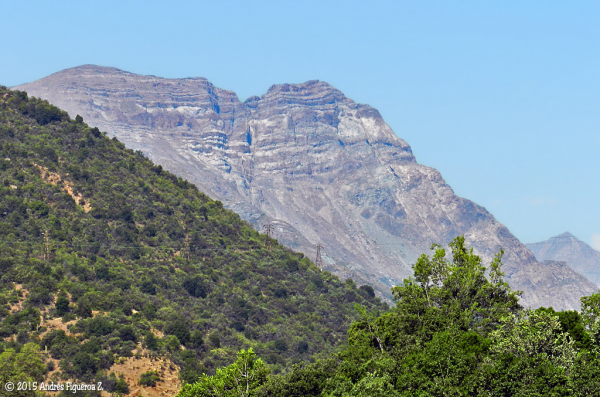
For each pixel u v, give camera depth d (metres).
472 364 123.25
